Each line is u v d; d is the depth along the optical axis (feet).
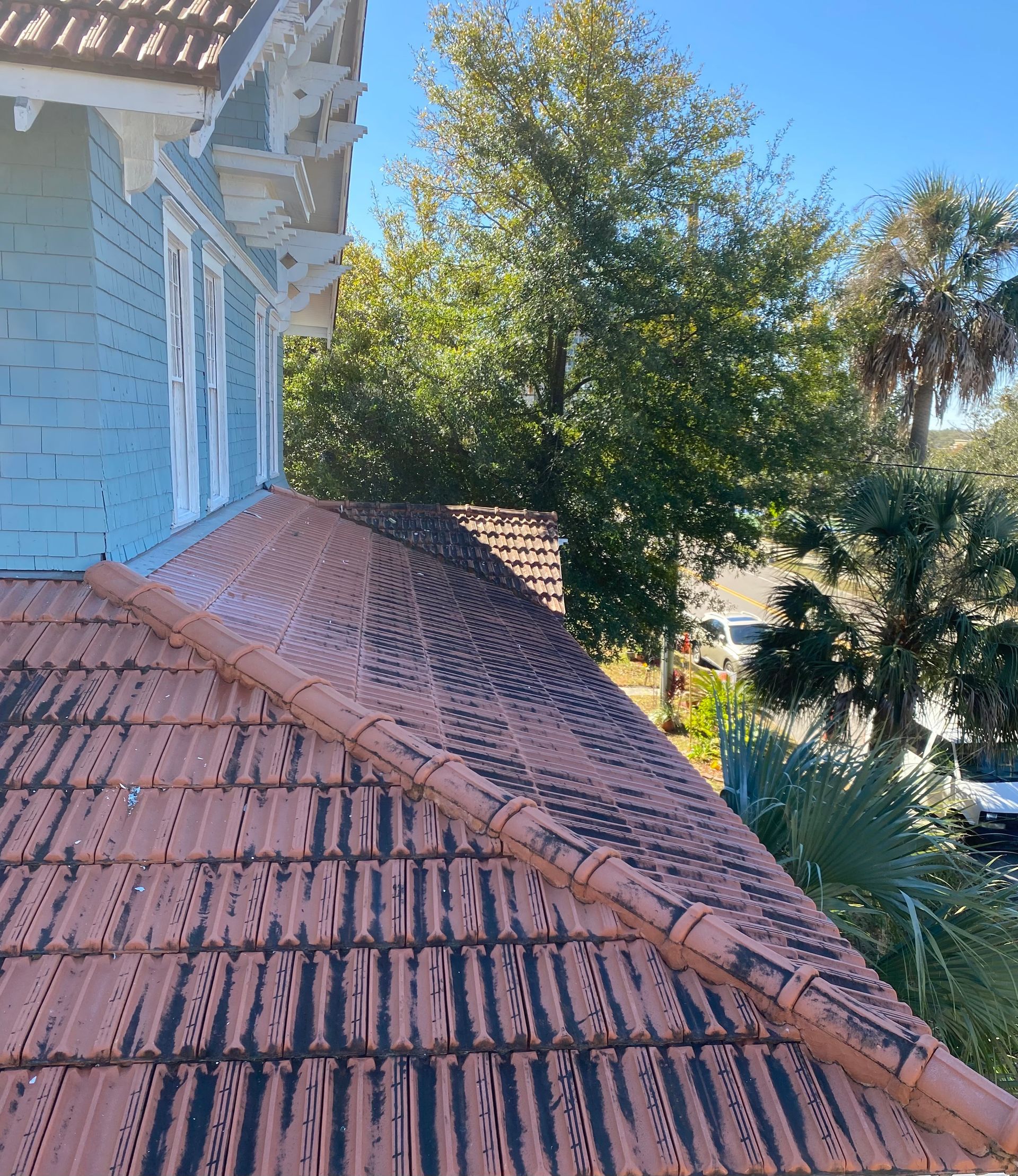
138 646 13.79
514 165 57.82
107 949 9.71
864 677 39.88
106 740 12.21
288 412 61.87
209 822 11.22
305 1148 8.24
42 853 10.61
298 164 23.75
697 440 60.13
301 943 9.91
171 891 10.37
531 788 14.08
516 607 32.30
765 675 41.55
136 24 11.80
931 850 23.63
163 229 18.43
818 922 13.34
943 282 56.95
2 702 12.66
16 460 14.70
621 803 15.28
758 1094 9.07
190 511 22.03
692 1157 8.46
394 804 11.76
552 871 10.98
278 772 11.91
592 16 56.59
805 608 41.78
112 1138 8.19
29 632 13.99
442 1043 9.13
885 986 11.84
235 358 28.78
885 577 40.09
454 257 63.16
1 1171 7.88
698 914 10.36
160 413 18.56
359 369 63.05
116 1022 9.01
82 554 15.20
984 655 37.22
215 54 11.45
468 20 57.77
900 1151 8.67
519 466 58.44
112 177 15.16
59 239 14.14
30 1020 8.98
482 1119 8.60
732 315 57.11
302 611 19.07
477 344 57.41
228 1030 9.04
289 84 28.63
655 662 68.03
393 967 9.84
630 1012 9.57
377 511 38.06
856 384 63.31
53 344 14.43
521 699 19.86
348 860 10.93
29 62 11.27
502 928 10.30
